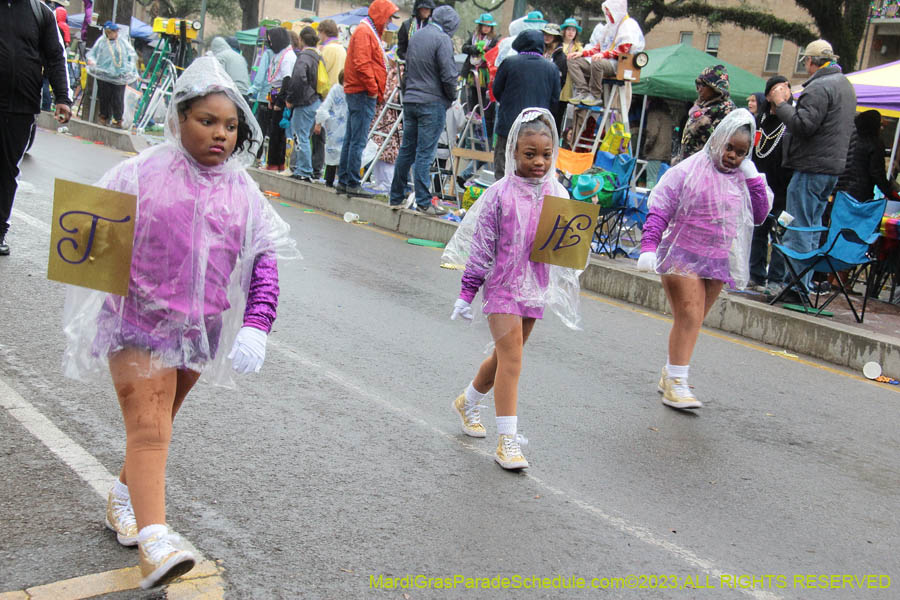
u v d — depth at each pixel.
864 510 4.37
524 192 4.43
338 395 5.03
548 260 4.42
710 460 4.80
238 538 3.34
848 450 5.24
